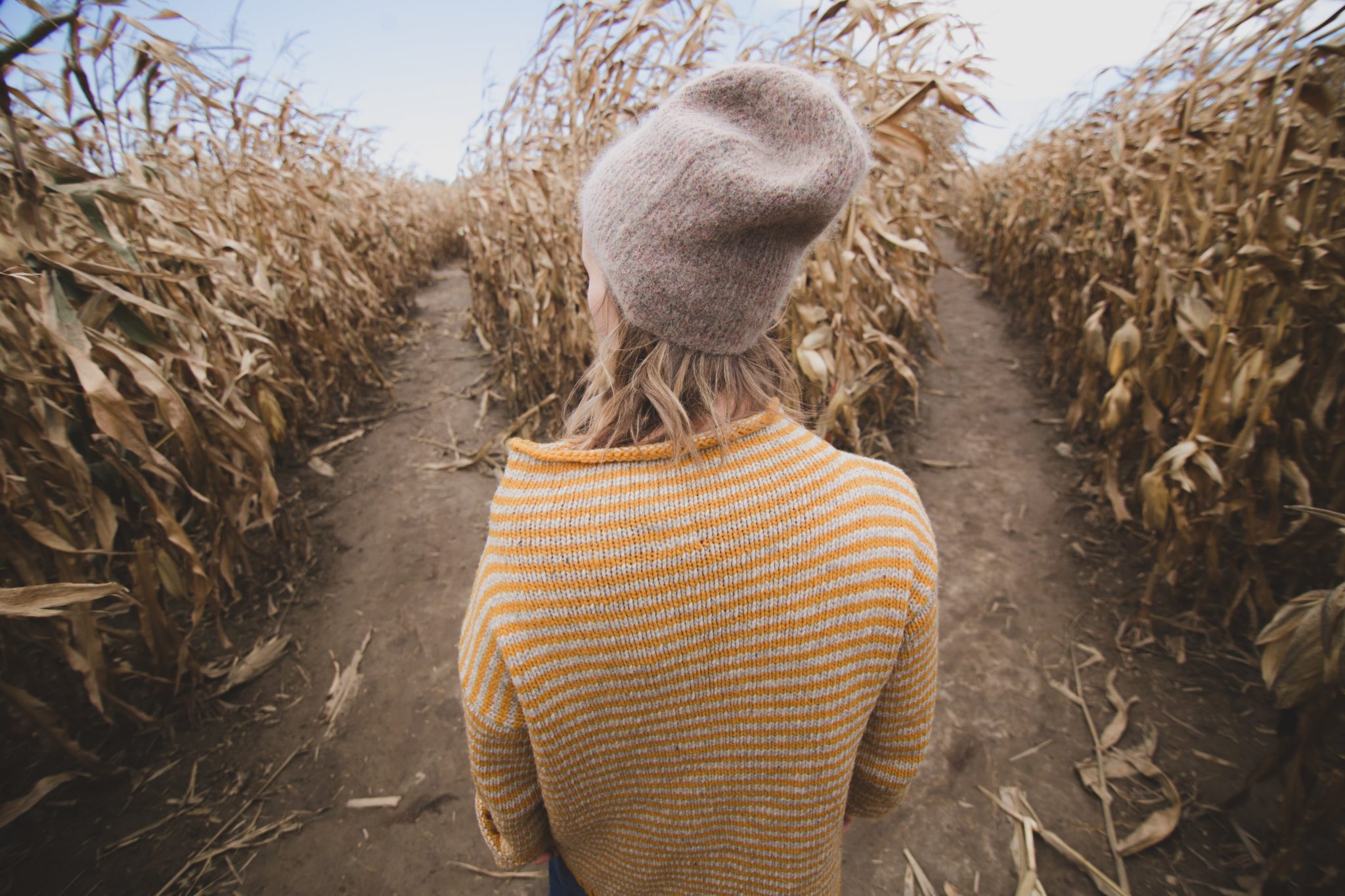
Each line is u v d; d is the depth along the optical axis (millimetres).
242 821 1843
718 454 498
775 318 526
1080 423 3746
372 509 3330
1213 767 1855
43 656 2033
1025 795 1840
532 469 541
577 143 3135
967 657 2312
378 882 1699
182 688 2182
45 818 1829
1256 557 2113
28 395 1761
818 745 560
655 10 2652
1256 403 1963
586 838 693
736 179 426
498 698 554
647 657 505
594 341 3428
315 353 4137
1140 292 2582
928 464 3584
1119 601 2490
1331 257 1840
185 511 2805
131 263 1765
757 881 664
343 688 2270
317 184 4699
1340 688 1285
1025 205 5688
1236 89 2238
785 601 498
